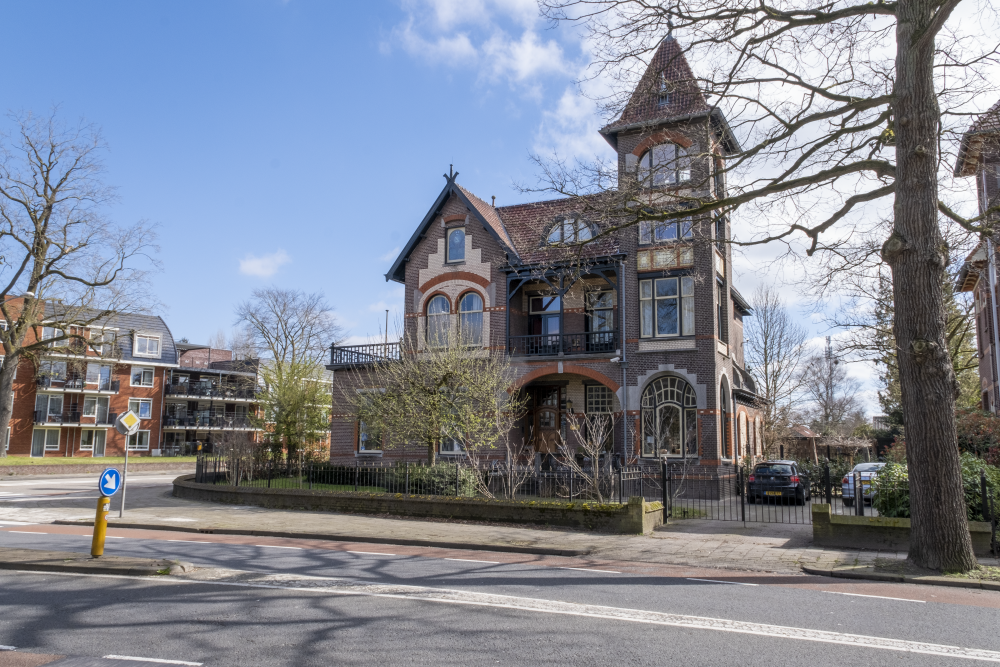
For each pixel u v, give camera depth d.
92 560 10.49
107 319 40.97
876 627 7.14
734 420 25.94
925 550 10.09
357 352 28.06
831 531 12.61
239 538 14.25
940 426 10.09
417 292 28.17
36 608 7.84
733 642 6.54
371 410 22.64
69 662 5.92
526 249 26.91
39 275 35.09
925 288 10.19
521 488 21.86
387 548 12.88
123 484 16.77
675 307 24.19
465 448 20.53
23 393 49.62
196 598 8.34
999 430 18.08
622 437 24.11
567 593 8.71
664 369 23.86
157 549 12.38
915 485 10.26
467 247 27.39
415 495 17.09
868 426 46.16
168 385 57.38
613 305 25.77
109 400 53.88
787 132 12.16
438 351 21.64
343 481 20.39
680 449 23.39
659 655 6.12
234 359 59.62
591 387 26.53
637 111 15.38
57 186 34.81
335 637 6.66
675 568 10.79
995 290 21.53
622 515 14.34
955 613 7.80
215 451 30.91
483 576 9.90
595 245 25.72
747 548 12.45
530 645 6.40
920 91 10.34
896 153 10.62
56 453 51.03
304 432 32.78
